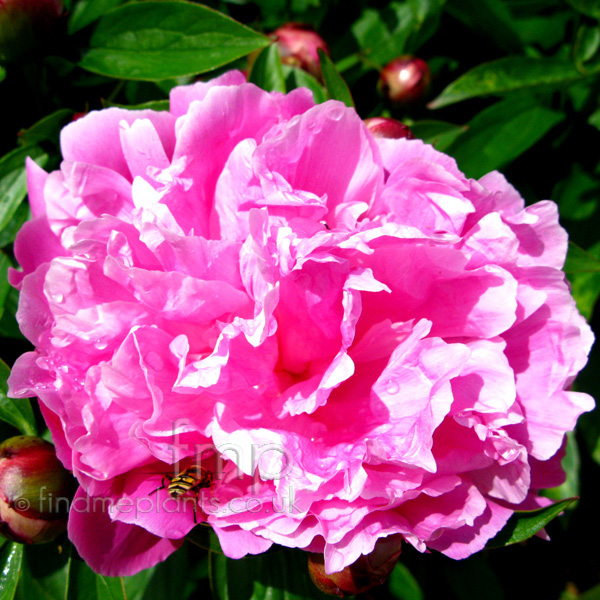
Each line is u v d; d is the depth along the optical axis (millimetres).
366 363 279
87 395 264
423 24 370
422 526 267
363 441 260
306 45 349
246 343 266
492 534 274
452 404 268
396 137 317
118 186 279
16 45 312
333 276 264
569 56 367
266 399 274
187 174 272
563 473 293
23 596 293
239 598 304
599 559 425
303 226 268
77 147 284
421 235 259
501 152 354
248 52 314
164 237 257
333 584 278
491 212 279
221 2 366
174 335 270
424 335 266
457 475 275
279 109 281
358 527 260
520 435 279
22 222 326
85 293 268
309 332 272
